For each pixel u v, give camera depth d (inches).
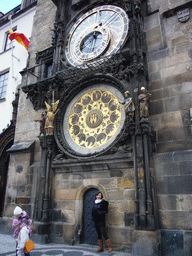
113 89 432.1
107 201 342.3
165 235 312.7
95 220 334.6
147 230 307.4
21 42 715.4
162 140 361.4
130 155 357.4
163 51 408.8
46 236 392.2
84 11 542.3
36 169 474.9
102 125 425.4
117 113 415.2
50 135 440.5
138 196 329.4
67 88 471.8
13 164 512.7
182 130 351.9
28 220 226.2
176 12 424.5
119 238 339.6
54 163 427.8
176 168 333.4
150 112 384.5
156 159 350.6
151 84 400.2
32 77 597.3
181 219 311.0
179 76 380.2
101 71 440.5
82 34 515.8
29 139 523.8
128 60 414.0
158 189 337.1
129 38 441.1
